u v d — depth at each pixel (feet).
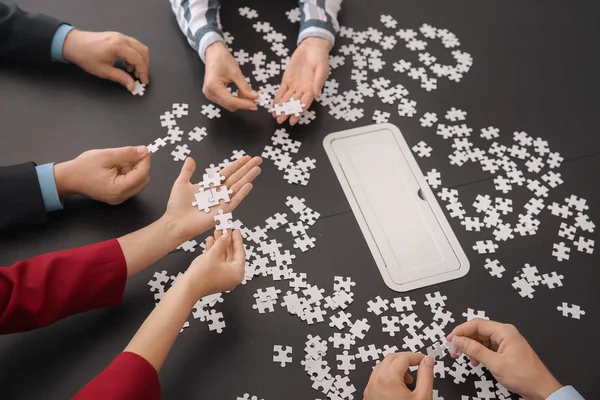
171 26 5.32
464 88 5.22
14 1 5.32
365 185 4.67
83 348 3.92
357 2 5.60
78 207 4.41
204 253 3.89
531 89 5.26
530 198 4.72
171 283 4.17
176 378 3.86
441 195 4.68
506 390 3.98
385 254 4.40
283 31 5.35
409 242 4.46
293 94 4.88
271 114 4.92
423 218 4.57
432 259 4.42
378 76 5.21
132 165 4.42
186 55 5.17
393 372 3.74
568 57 5.47
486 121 5.06
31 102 4.83
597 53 5.51
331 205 4.57
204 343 3.99
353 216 4.54
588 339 4.19
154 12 5.39
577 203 4.72
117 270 3.85
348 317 4.16
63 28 4.90
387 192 4.66
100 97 4.90
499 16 5.66
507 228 4.58
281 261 4.32
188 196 4.13
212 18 5.04
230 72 4.81
